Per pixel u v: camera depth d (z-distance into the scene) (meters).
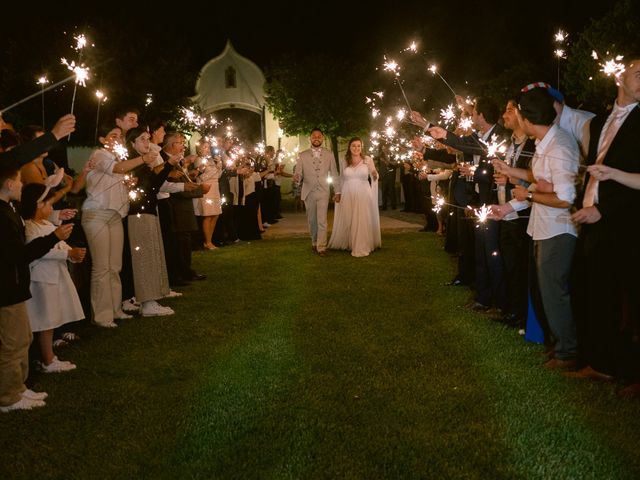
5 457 3.56
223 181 11.75
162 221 7.77
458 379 4.50
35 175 5.12
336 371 4.71
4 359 4.11
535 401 4.08
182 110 22.19
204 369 4.88
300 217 17.33
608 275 4.28
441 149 7.29
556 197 4.41
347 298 7.07
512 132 5.99
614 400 4.06
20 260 4.02
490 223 6.00
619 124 4.16
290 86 27.20
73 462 3.49
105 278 6.12
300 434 3.71
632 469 3.25
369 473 3.27
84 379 4.73
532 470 3.26
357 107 26.61
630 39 10.45
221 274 8.80
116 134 6.04
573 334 4.65
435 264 9.04
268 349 5.28
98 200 6.03
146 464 3.45
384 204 19.05
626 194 4.11
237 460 3.45
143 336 5.80
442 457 3.41
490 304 6.38
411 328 5.80
